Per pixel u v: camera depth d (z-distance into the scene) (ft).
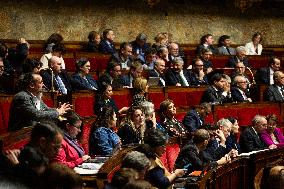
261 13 85.15
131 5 75.46
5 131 36.45
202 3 81.15
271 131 45.09
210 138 38.29
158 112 43.04
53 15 69.51
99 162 27.89
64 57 57.26
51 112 30.58
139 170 22.45
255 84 57.31
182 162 32.65
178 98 49.57
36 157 16.34
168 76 53.62
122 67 56.75
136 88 43.39
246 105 50.34
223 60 66.90
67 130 28.37
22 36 67.36
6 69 44.57
